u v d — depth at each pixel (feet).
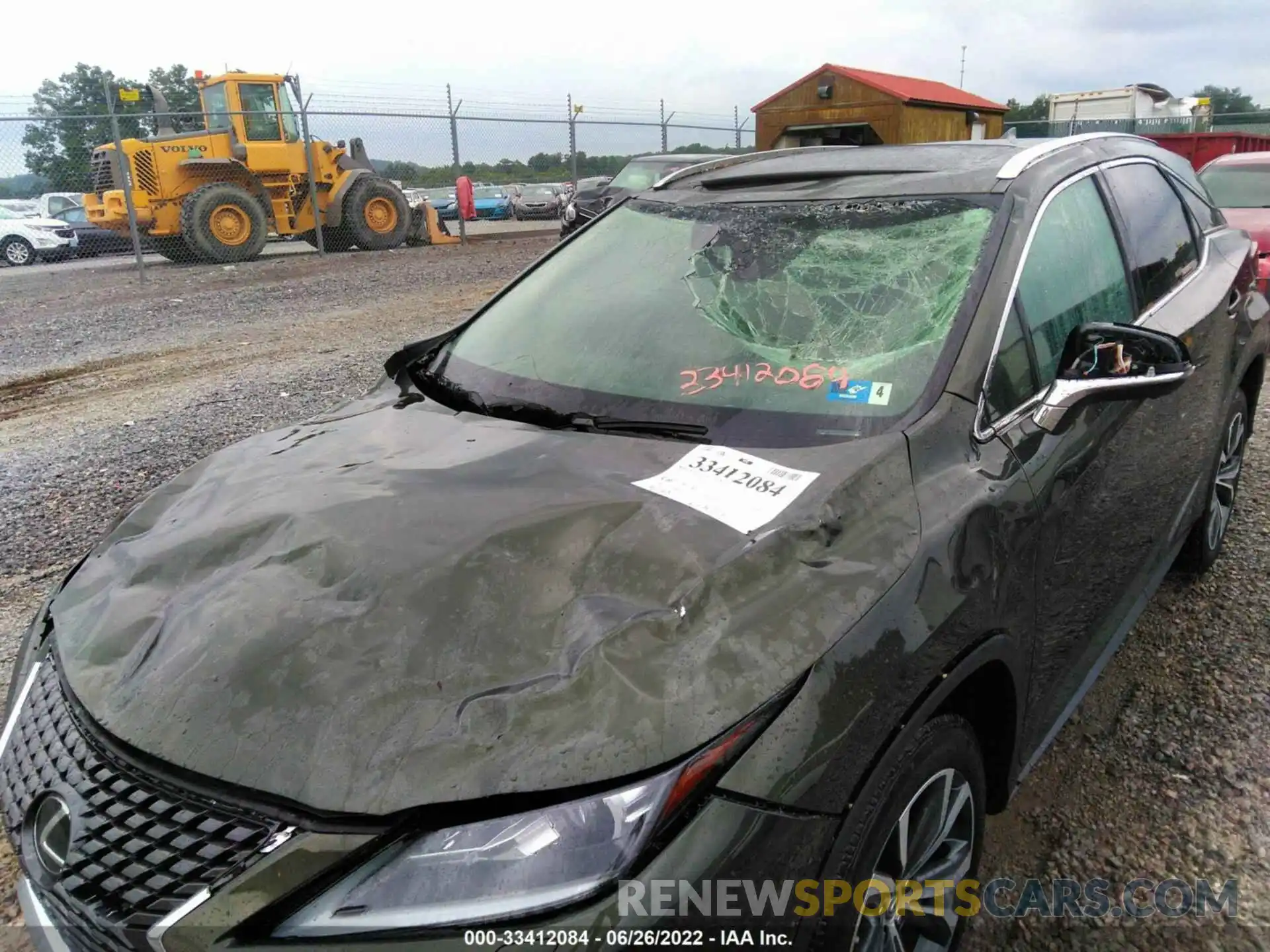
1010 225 8.37
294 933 4.57
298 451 8.27
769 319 8.50
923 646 5.90
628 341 8.90
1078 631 8.63
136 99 56.80
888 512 6.42
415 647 5.42
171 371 27.58
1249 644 11.40
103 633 6.19
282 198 56.70
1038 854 8.39
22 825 5.65
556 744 4.85
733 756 4.97
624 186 47.14
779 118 59.31
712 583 5.71
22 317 37.68
